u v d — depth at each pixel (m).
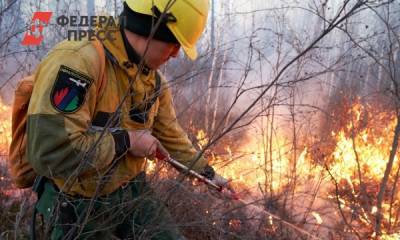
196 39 1.59
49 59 1.43
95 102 1.48
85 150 1.39
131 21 1.49
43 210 1.65
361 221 2.91
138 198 1.65
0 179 2.49
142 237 1.77
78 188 1.57
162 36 1.50
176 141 1.95
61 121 1.36
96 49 1.45
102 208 1.65
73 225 1.52
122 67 1.51
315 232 2.63
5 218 2.32
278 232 2.42
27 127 1.40
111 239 1.83
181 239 1.88
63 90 1.37
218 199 2.28
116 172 1.59
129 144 1.52
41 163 1.40
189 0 1.51
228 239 2.20
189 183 2.19
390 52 2.55
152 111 1.70
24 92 1.50
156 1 1.47
